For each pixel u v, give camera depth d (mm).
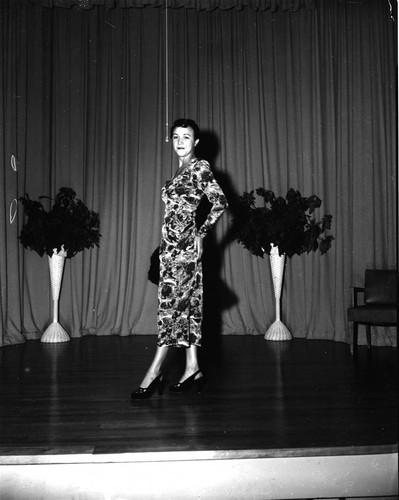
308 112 5773
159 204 5953
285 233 5344
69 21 5922
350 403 3221
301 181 5828
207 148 5938
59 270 5602
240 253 5945
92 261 6000
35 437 2697
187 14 5961
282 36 5895
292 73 5855
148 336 5859
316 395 3408
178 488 2461
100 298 5996
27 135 5773
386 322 4531
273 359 4578
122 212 5969
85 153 5945
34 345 5395
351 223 5426
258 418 2955
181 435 2693
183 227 3465
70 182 5914
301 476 2479
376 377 3885
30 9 5770
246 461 2473
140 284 5973
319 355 4738
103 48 5965
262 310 5914
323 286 5637
